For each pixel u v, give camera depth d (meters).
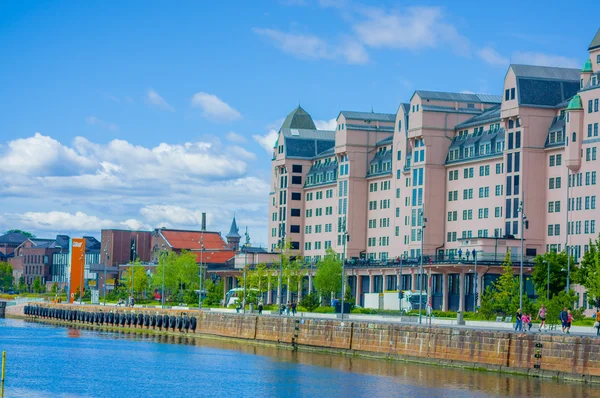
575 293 149.12
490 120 180.38
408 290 176.00
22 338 163.12
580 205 160.12
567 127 161.50
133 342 152.75
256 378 102.31
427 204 190.50
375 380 96.56
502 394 84.88
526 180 168.62
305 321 130.75
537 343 92.19
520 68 171.38
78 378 103.81
